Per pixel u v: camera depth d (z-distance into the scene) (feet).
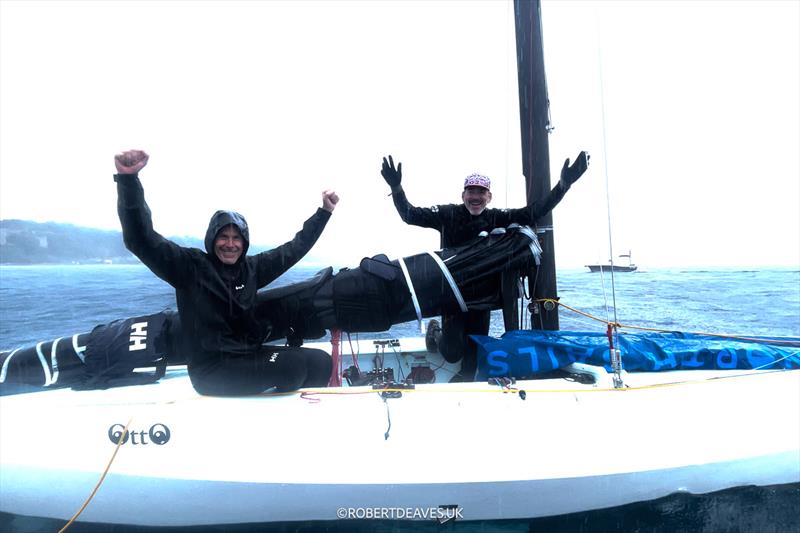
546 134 10.12
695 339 9.21
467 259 8.21
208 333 6.74
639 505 7.01
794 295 53.52
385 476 6.56
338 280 7.92
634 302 45.27
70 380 8.04
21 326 31.48
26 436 6.98
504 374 8.20
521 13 10.18
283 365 7.07
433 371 10.12
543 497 6.72
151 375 8.18
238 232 6.63
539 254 8.63
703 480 7.07
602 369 7.96
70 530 6.91
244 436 6.76
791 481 7.38
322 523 6.84
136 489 6.70
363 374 9.90
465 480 6.55
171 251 6.33
